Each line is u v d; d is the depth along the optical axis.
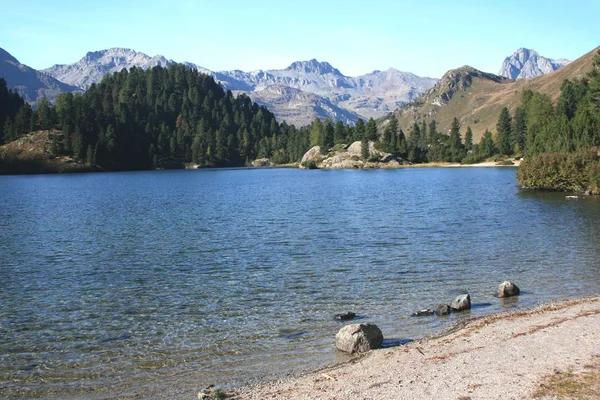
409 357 17.70
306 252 38.97
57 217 64.25
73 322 23.36
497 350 17.48
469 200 76.62
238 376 17.25
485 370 15.66
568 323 19.95
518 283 28.56
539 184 88.75
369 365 17.23
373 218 58.31
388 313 23.89
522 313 22.23
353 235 46.38
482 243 40.78
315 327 22.14
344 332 19.48
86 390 16.52
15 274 33.03
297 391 15.30
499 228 48.19
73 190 118.75
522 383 14.38
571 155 83.94
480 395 13.80
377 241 42.97
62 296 27.75
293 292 27.86
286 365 18.08
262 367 17.97
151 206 78.25
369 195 92.00
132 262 36.41
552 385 14.05
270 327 22.28
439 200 78.31
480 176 147.88
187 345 20.33
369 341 19.34
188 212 68.94
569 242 39.88
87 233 50.25
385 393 14.51
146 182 153.62
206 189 118.19
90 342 20.81
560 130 119.44
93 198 94.56
